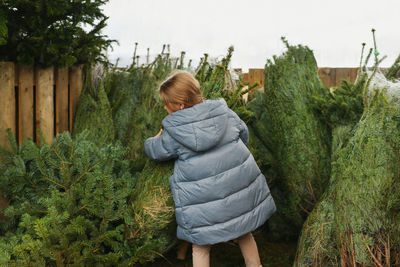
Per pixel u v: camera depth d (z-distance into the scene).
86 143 2.39
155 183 2.42
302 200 3.09
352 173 2.13
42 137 2.56
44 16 2.87
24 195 2.43
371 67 2.89
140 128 2.98
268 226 3.51
